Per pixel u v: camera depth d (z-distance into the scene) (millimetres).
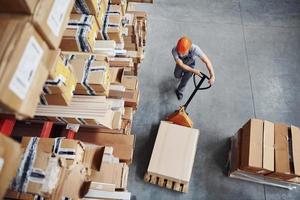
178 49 3564
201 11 5523
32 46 1180
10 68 1064
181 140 3791
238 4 5668
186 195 3822
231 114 4469
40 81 1275
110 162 2725
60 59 1735
